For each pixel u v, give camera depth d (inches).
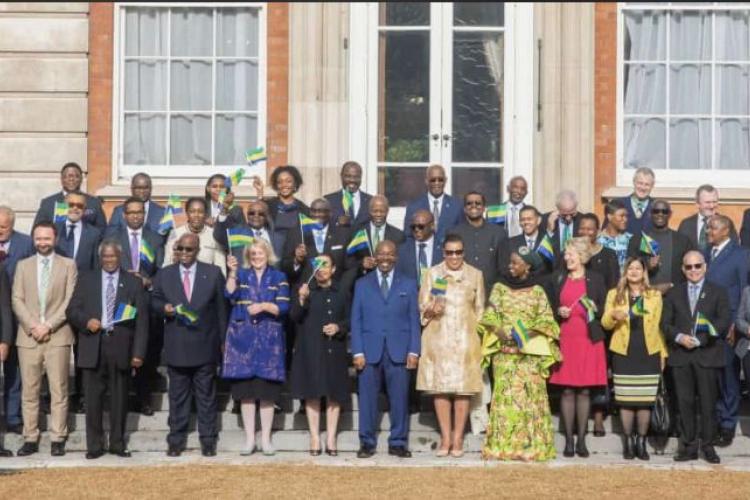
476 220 692.1
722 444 668.1
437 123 801.6
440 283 653.3
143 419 684.1
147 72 812.6
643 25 807.7
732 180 804.6
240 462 644.1
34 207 798.5
